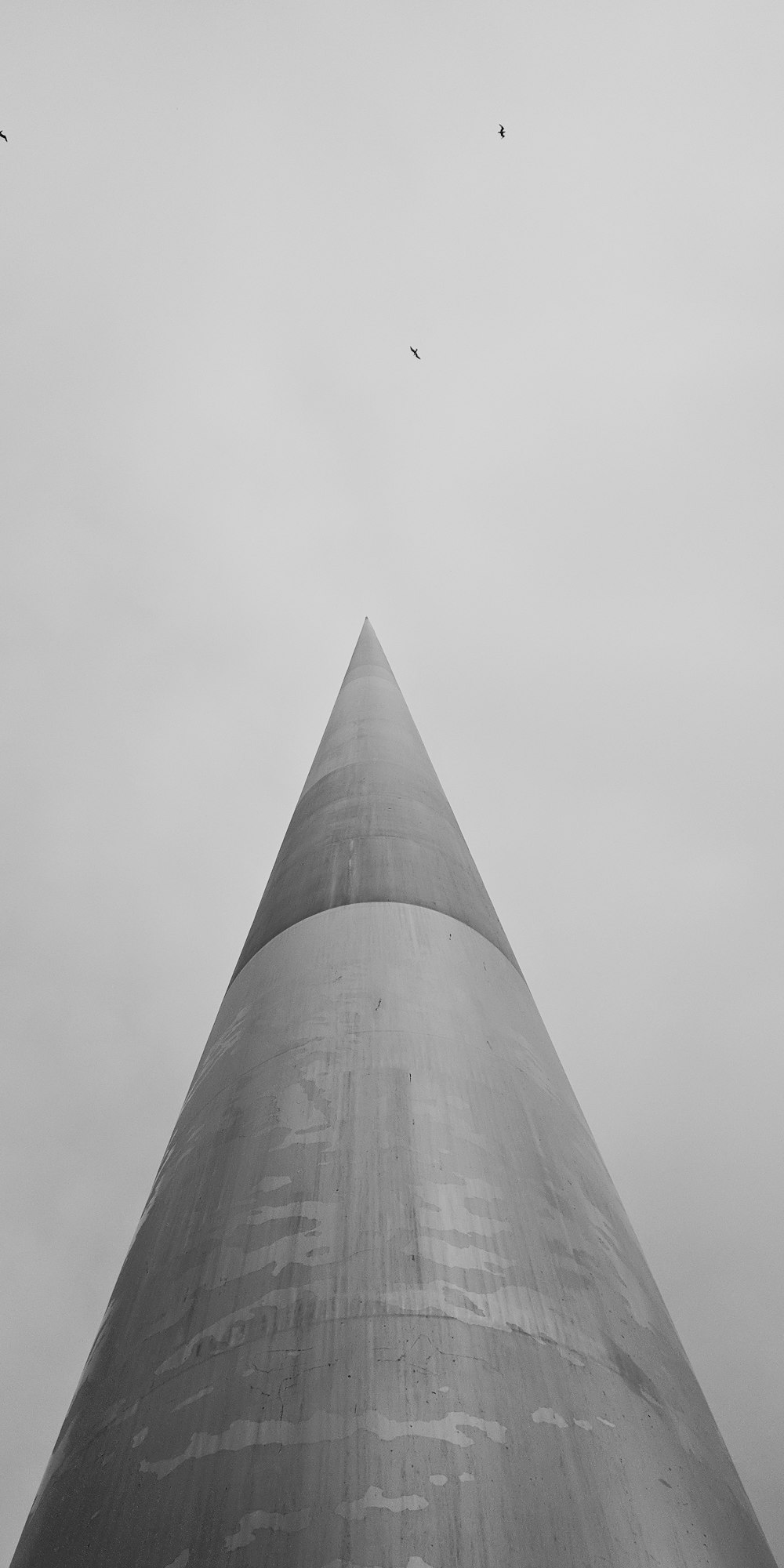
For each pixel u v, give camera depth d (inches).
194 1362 226.4
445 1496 189.8
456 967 380.2
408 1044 317.7
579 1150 336.8
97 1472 216.8
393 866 450.6
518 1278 246.2
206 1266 251.8
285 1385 211.3
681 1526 212.1
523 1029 379.9
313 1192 259.6
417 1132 278.7
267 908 462.0
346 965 366.9
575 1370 229.9
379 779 555.5
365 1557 178.9
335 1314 224.7
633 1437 224.5
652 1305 297.0
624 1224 334.0
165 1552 188.4
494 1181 273.9
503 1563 181.6
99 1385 248.4
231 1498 192.5
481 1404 208.8
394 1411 203.2
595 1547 191.8
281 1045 328.5
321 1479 191.8
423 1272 235.1
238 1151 288.2
